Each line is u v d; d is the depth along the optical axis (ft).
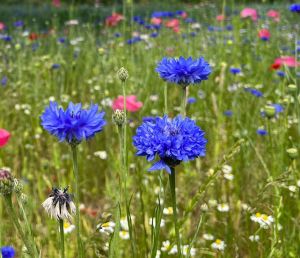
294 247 1.97
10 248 1.65
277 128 2.53
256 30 4.96
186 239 2.00
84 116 1.27
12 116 3.54
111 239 1.38
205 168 2.70
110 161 2.53
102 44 4.98
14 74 4.26
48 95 3.75
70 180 2.68
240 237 2.06
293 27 5.03
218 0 6.35
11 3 10.50
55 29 5.87
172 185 1.36
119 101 2.43
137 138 1.35
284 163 2.37
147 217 2.12
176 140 1.30
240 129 2.93
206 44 4.64
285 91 3.11
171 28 5.20
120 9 8.18
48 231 2.07
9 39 5.10
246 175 2.39
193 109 3.33
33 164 2.79
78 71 4.29
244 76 3.89
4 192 1.22
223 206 2.16
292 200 2.22
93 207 2.62
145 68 3.61
